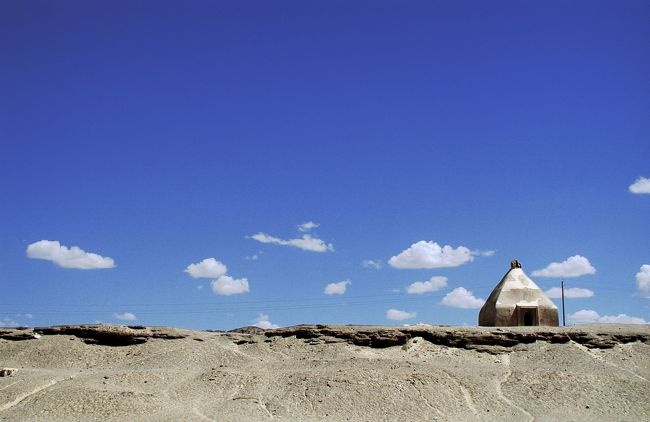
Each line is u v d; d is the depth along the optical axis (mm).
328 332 78062
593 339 74562
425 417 61125
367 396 63375
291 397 63938
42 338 82188
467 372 69375
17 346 81062
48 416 60156
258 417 60594
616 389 65625
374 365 69250
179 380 69250
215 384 67375
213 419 60125
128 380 68125
